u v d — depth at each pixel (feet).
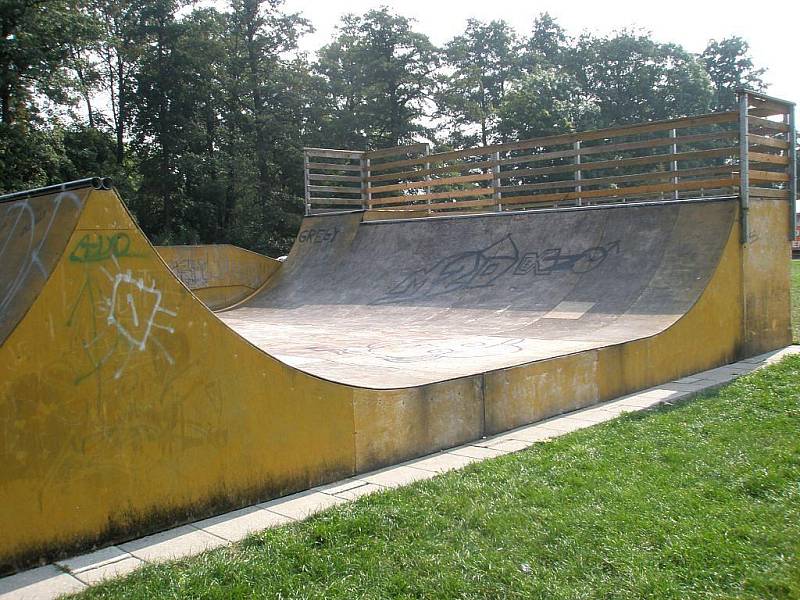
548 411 26.61
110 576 13.50
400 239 58.23
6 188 82.02
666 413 25.96
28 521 13.99
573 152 50.75
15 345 13.92
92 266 15.08
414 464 20.98
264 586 12.73
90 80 113.19
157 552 14.70
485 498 16.92
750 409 25.88
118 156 125.80
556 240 48.24
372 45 143.64
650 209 45.06
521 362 26.48
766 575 12.67
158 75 117.80
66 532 14.51
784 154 44.29
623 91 161.07
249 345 17.65
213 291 64.44
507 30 175.52
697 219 41.81
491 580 12.82
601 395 29.22
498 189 56.29
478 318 42.52
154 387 15.92
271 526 15.85
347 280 57.36
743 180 40.24
